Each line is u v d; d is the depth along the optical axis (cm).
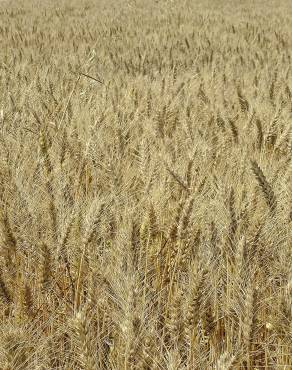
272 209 321
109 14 2014
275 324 276
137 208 343
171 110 536
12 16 2047
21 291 278
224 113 558
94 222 298
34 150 420
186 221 305
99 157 403
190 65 1008
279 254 316
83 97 605
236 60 1023
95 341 261
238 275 275
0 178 357
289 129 470
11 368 224
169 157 412
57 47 1211
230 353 256
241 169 390
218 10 2239
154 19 1842
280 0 2764
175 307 260
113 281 279
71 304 299
